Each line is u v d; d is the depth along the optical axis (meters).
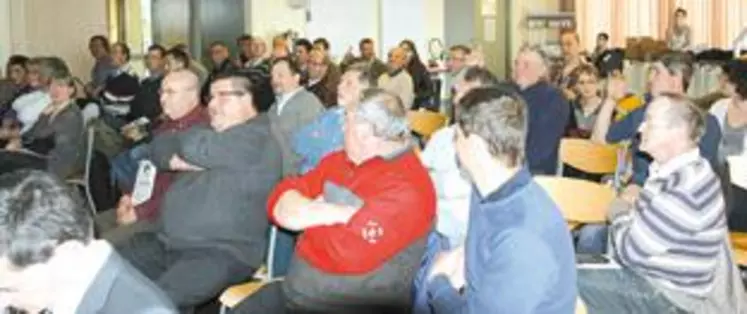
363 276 2.67
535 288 1.82
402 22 13.14
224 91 3.34
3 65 8.87
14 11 9.06
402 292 2.67
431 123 5.09
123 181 4.64
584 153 4.29
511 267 1.83
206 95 4.85
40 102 6.20
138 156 4.42
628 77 9.79
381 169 2.71
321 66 7.46
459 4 13.33
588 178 4.42
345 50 12.81
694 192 2.54
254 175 3.27
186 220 3.25
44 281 1.39
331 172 2.83
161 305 1.45
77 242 1.40
